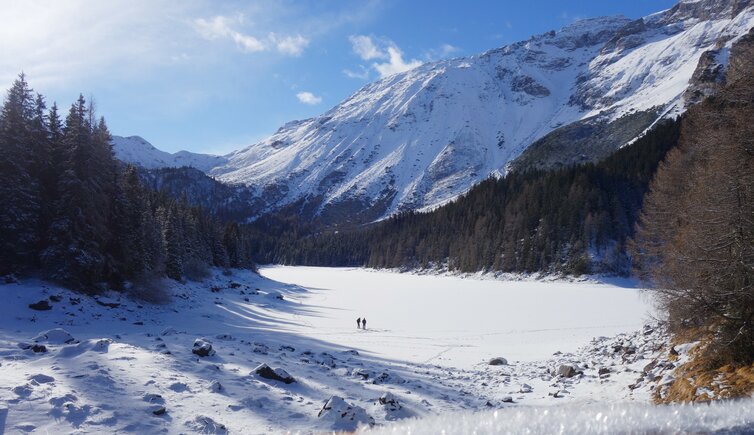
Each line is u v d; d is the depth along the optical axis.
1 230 25.70
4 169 26.44
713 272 11.03
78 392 7.54
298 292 68.69
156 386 8.53
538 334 29.78
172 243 43.84
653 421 1.48
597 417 1.52
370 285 81.31
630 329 29.48
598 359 17.17
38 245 26.97
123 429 6.70
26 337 16.47
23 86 28.89
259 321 36.31
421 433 1.44
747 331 9.94
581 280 71.12
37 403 6.84
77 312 24.20
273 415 8.38
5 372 8.09
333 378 12.46
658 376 11.73
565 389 13.52
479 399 12.38
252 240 174.12
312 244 174.25
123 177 34.41
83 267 26.66
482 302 51.19
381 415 9.06
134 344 12.73
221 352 13.00
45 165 28.52
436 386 13.63
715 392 8.82
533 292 60.28
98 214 28.45
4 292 23.23
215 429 7.22
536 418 1.52
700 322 12.19
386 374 13.70
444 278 93.50
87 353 9.70
